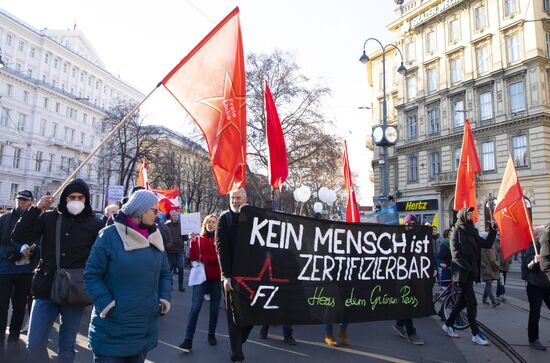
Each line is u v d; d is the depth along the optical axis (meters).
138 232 3.13
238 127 5.94
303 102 32.56
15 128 55.47
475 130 31.28
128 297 3.00
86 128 68.25
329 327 5.98
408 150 37.50
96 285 2.95
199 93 5.82
